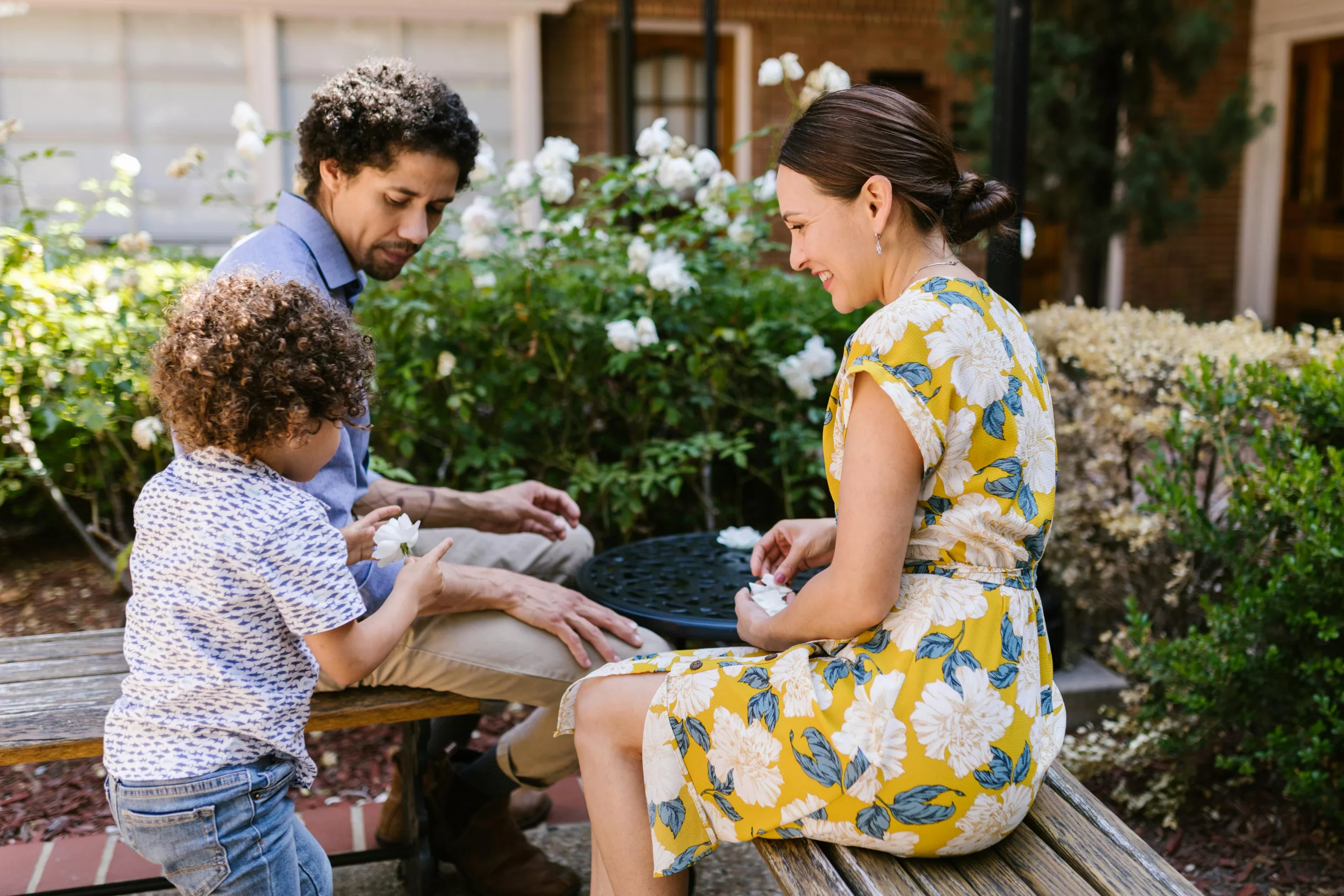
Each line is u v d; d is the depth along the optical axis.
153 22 7.46
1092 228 6.65
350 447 1.96
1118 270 9.10
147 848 1.55
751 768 1.57
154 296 3.37
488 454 3.36
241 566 1.51
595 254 3.51
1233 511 2.61
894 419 1.40
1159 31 6.47
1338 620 2.33
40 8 7.28
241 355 1.50
